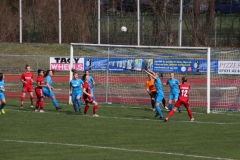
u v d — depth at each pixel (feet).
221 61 216.54
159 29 373.40
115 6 387.96
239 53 292.81
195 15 373.40
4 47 384.06
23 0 400.06
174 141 132.77
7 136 140.36
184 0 376.89
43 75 198.49
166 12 375.04
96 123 165.07
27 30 400.47
